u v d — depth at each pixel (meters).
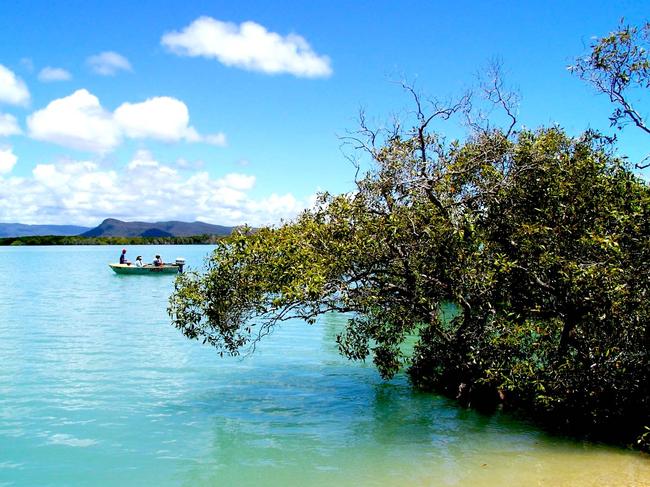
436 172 13.95
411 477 10.20
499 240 13.97
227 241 13.44
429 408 14.50
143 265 58.00
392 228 13.40
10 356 20.58
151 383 16.94
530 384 12.79
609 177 12.97
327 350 22.22
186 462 10.98
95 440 12.12
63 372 18.12
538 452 11.31
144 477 10.30
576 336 12.63
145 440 12.16
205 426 13.04
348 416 13.83
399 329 16.09
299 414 14.02
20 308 35.09
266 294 13.66
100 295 43.53
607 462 10.72
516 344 13.23
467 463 10.80
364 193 14.40
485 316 14.33
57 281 56.75
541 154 13.48
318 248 13.91
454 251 13.32
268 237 13.47
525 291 13.74
